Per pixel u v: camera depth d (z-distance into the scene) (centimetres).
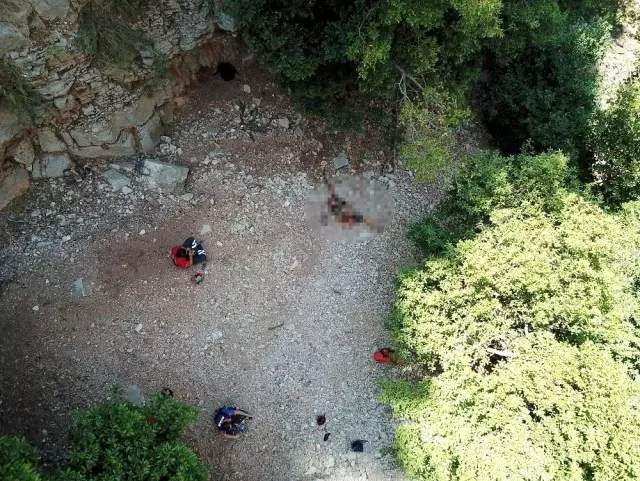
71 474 920
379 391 1535
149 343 1371
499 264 1227
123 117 1393
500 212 1312
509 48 1609
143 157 1492
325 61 1330
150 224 1462
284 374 1477
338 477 1444
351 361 1541
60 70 1202
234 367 1437
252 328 1479
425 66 1330
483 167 1384
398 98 1561
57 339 1297
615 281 1226
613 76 2128
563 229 1266
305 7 1249
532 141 1817
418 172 1438
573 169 1459
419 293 1294
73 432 1218
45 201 1382
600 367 1139
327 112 1522
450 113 1487
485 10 1132
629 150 1672
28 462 872
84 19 1173
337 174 1706
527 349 1202
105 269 1384
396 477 1470
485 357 1269
